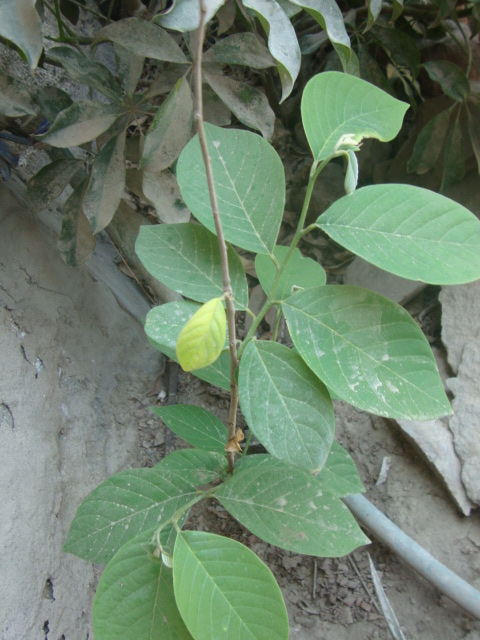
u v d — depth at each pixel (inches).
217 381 18.9
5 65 28.1
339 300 13.6
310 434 13.2
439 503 26.6
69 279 27.7
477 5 28.5
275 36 15.0
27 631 19.2
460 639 23.7
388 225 12.6
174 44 20.1
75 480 24.5
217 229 11.5
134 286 34.4
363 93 13.3
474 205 31.0
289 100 36.8
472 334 28.5
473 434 26.2
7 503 19.5
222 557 13.6
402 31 31.9
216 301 10.6
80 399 26.8
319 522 15.7
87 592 23.8
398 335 13.2
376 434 29.0
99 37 20.4
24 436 21.5
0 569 18.5
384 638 24.5
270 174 14.6
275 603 13.1
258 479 16.6
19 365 22.3
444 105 32.5
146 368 31.7
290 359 13.8
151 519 17.3
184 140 21.0
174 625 14.1
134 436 29.7
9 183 25.5
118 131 22.6
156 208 23.1
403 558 24.9
